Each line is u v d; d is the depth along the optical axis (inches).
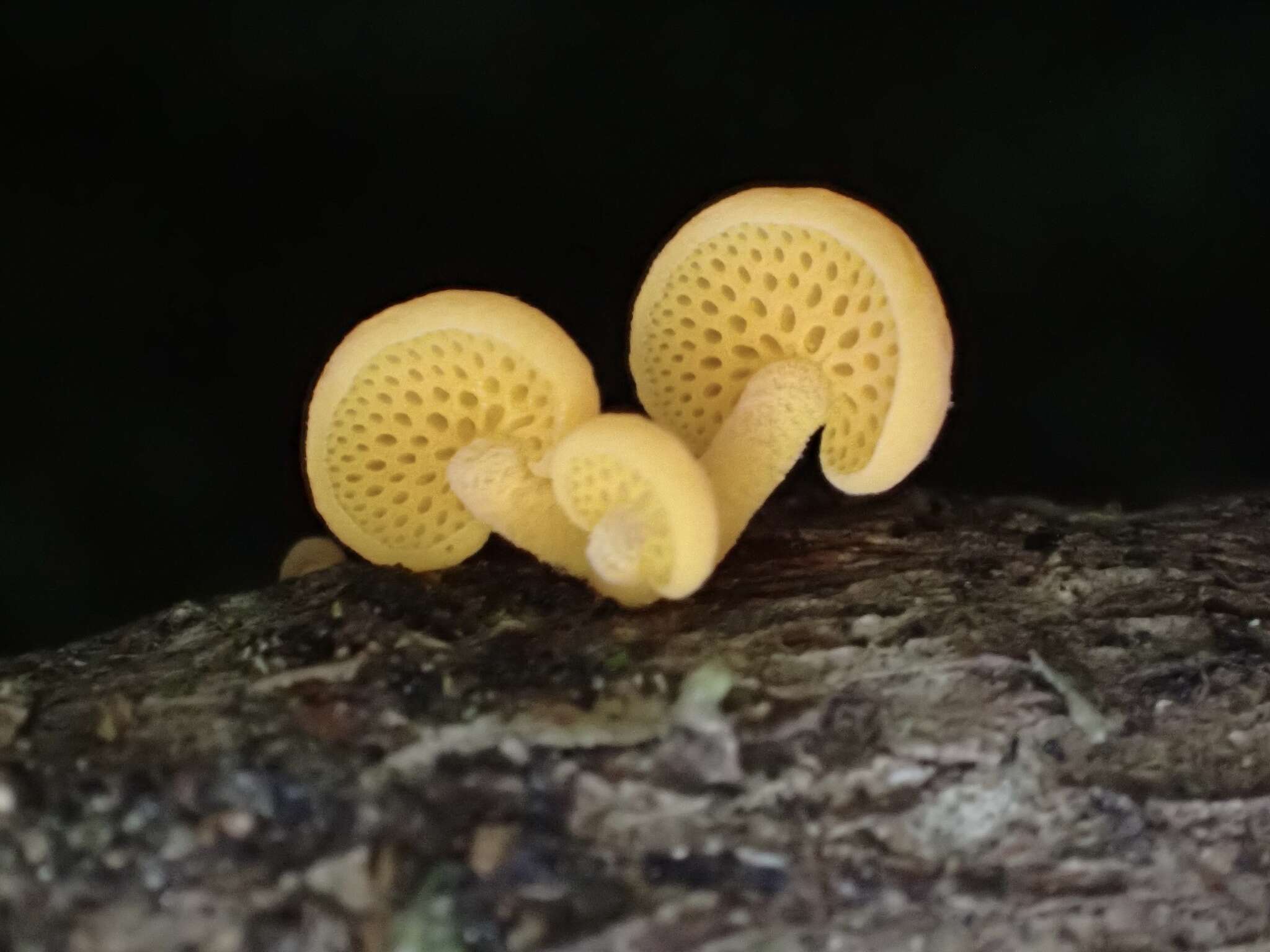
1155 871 3.1
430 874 3.0
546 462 3.2
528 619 3.2
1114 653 3.2
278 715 3.1
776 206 3.2
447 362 3.2
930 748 3.1
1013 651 3.2
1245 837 3.1
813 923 3.0
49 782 3.0
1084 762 3.1
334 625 3.2
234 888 3.0
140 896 3.0
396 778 3.0
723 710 3.1
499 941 3.0
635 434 3.1
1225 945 3.1
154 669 3.2
